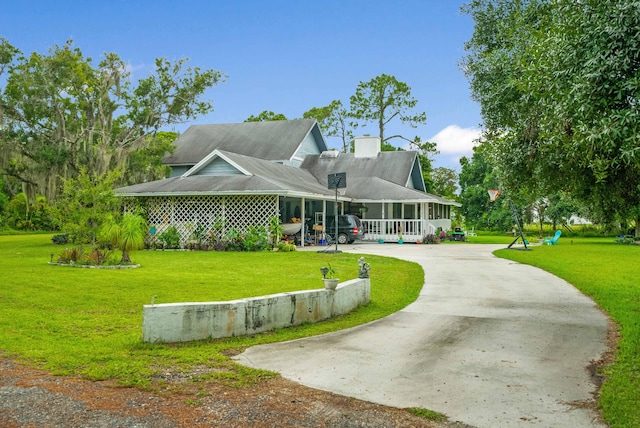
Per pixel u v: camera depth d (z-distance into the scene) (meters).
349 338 7.23
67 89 26.95
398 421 4.29
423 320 8.48
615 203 8.18
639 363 5.97
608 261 18.30
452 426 4.20
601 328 7.89
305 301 8.23
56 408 4.38
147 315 6.50
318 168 36.25
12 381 5.04
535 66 6.92
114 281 11.66
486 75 9.91
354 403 4.69
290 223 25.33
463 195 58.78
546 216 45.53
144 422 4.14
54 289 10.49
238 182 23.31
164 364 5.70
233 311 7.19
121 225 15.27
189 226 22.97
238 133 37.22
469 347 6.76
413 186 39.28
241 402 4.64
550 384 5.27
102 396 4.70
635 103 5.12
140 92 29.19
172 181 25.14
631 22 5.21
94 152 27.77
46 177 27.64
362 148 36.72
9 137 26.56
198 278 12.43
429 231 31.45
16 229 45.50
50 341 6.53
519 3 10.16
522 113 8.72
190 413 4.36
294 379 5.36
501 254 20.86
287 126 37.09
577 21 5.80
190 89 29.64
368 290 10.30
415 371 5.69
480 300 10.37
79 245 16.59
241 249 21.47
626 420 4.27
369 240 31.36
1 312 8.26
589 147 5.62
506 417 4.39
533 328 7.89
